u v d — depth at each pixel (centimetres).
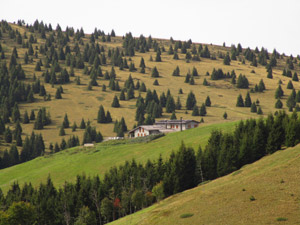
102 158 11275
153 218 5050
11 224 6812
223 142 8362
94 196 7812
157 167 8319
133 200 7388
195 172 7888
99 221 7762
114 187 7994
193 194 6012
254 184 5250
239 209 4344
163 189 7550
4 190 9875
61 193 7981
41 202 7481
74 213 7569
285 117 8281
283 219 3794
